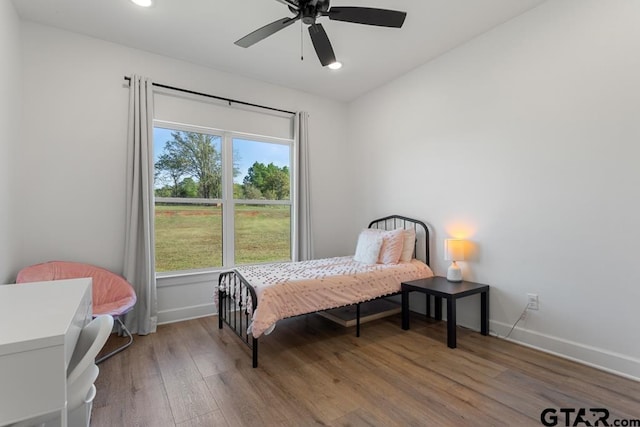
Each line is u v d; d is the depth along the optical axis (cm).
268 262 400
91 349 107
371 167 418
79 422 128
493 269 283
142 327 291
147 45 299
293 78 376
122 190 298
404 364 230
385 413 172
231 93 360
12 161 238
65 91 274
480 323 292
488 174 286
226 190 367
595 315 221
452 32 283
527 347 256
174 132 336
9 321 94
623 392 189
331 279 272
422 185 350
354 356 245
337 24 268
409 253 344
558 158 239
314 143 426
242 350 257
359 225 438
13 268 240
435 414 171
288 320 333
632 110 204
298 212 406
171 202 335
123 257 296
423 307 353
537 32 249
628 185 205
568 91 232
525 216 259
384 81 387
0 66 211
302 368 225
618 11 208
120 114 297
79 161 279
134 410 177
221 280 314
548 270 246
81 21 262
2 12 215
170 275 329
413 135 359
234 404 182
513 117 266
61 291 129
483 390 194
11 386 79
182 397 189
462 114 306
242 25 268
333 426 162
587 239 224
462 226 309
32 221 260
